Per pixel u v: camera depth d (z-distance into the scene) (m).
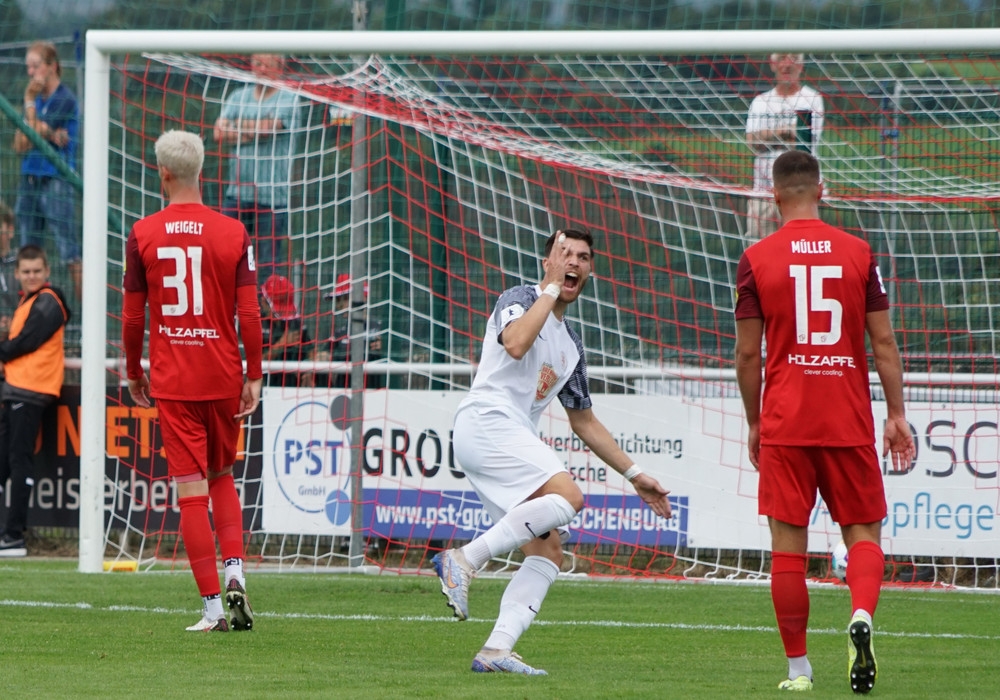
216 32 30.70
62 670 17.95
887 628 23.92
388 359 32.84
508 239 33.34
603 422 31.70
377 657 19.56
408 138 33.25
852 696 16.25
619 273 33.19
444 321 33.22
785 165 17.14
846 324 16.69
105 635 21.47
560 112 33.66
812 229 16.91
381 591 28.06
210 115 35.78
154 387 22.00
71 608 24.83
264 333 33.31
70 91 36.94
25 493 33.06
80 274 36.16
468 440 18.31
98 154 30.38
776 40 29.36
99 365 30.44
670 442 31.47
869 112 31.88
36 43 36.72
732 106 33.19
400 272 33.25
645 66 35.66
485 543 17.47
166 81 34.03
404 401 32.09
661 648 21.17
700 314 32.91
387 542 32.44
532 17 43.38
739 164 32.84
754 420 17.27
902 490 30.42
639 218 33.22
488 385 18.44
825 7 44.69
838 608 26.45
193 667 18.31
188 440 21.89
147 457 32.44
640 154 33.19
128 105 34.94
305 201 33.69
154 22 46.53
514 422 18.28
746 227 32.97
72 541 34.66
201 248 21.77
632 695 16.19
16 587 27.72
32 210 36.72
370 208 33.22
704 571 31.56
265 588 28.41
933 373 31.02
